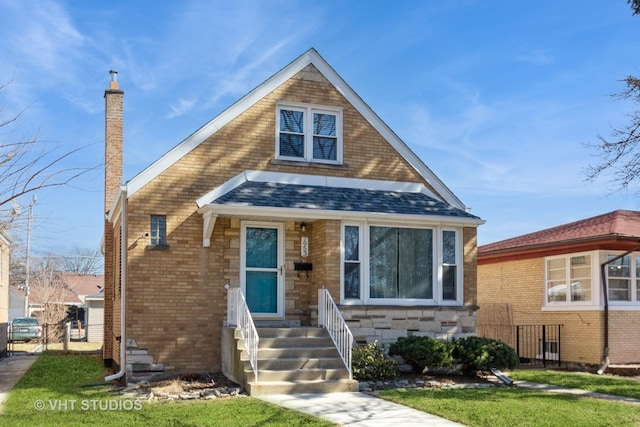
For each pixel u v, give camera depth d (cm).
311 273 1519
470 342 1393
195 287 1413
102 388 1274
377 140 1638
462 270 1562
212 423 896
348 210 1445
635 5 1546
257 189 1464
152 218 1409
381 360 1316
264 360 1239
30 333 3369
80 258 5650
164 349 1376
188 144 1453
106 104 1836
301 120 1580
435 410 998
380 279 1495
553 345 1898
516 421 928
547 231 2136
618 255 1777
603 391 1277
